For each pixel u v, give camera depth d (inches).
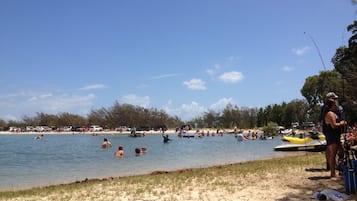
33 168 951.6
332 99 456.8
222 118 4813.0
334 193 350.0
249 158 1119.6
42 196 455.2
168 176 603.5
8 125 5191.9
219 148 1686.8
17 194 486.9
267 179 495.2
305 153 1136.8
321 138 1689.2
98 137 3270.2
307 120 3582.7
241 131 3695.9
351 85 842.8
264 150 1471.5
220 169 675.4
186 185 483.8
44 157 1312.7
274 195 381.4
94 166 977.5
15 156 1371.8
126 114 4820.4
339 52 1952.5
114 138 3014.3
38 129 4744.1
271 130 2721.5
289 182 456.4
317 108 2854.3
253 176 535.2
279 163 701.9
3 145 2123.5
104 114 4963.1
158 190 456.1
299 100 3924.7
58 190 502.0
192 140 2571.4
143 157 1254.3
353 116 874.8
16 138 3218.5
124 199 407.2
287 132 2962.6
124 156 1302.9
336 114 458.0
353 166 362.3
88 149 1733.5
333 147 458.3
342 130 467.2
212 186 462.9
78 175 796.6
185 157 1237.1
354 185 358.6
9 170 909.8
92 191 472.4
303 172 539.5
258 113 4517.7
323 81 2765.7
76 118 5285.4
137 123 4822.8
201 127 4953.3
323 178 468.4
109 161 1119.0
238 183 476.1
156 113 5019.7
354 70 906.7
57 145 2101.4
